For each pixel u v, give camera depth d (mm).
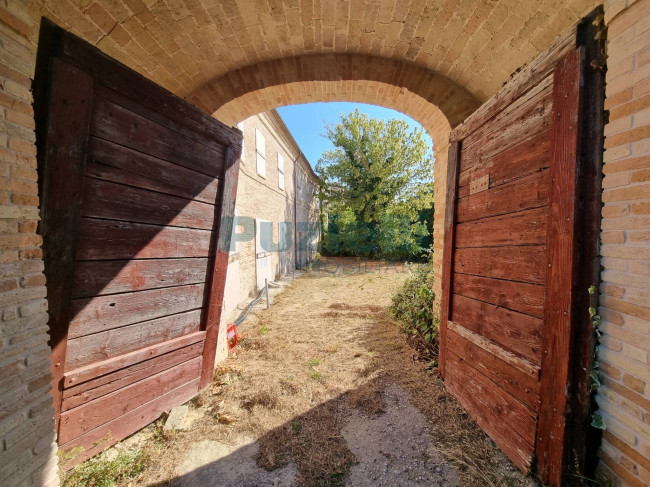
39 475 1323
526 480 1639
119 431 1931
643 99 1146
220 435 2082
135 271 1968
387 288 7336
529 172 1687
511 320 1825
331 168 14398
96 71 1618
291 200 11383
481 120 2182
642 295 1181
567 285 1398
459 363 2396
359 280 8766
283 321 4906
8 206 1202
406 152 13508
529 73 1686
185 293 2369
